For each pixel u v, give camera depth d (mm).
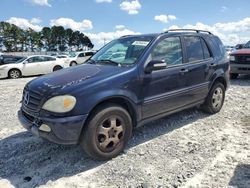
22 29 97562
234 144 4762
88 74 4363
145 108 4707
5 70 17047
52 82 4223
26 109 4285
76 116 3871
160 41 5094
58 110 3852
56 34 107812
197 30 6133
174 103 5219
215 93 6355
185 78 5379
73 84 4047
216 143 4816
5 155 4566
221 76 6324
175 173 3873
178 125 5730
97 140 4102
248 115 6367
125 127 4398
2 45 93188
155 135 5223
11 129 5805
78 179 3807
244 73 10969
